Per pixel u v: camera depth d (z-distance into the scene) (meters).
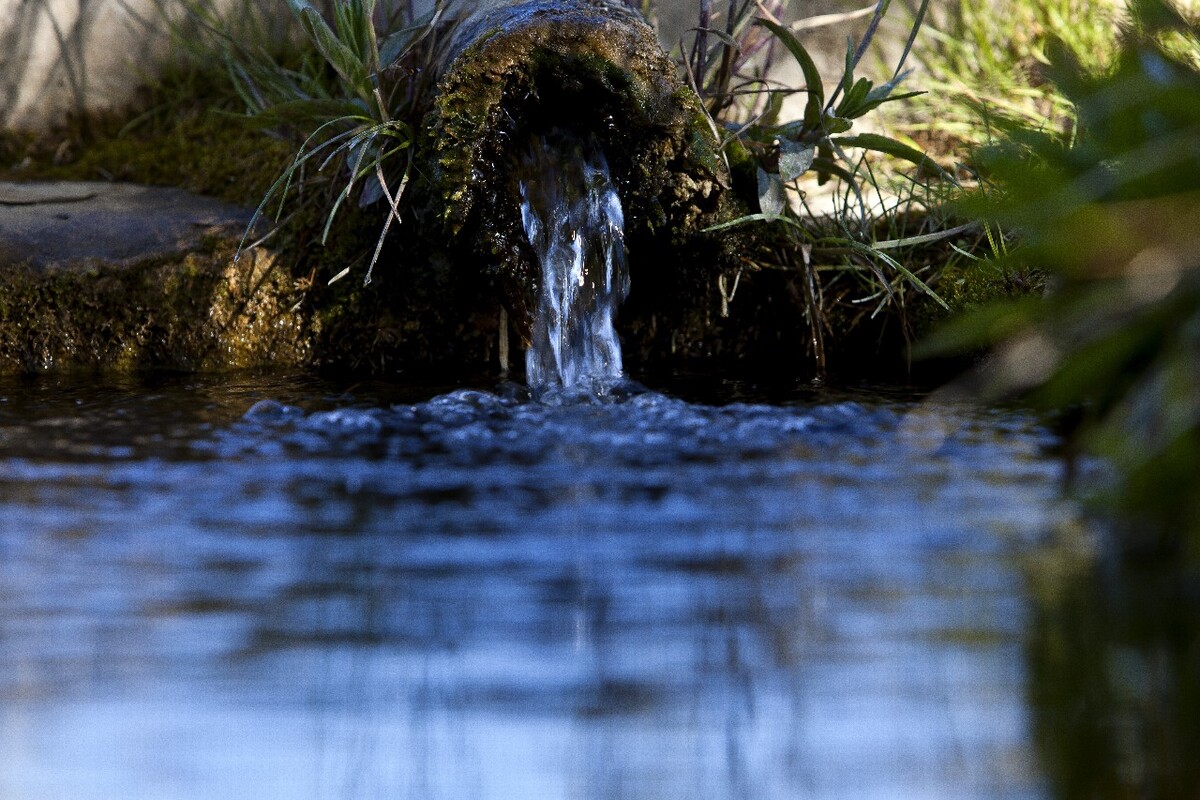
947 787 1.46
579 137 4.38
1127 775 1.48
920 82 5.82
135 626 1.94
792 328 4.75
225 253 4.68
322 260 4.68
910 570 2.20
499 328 4.65
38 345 4.54
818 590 2.09
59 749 1.57
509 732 1.61
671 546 2.36
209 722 1.64
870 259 4.54
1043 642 1.85
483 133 4.20
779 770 1.51
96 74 6.05
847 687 1.73
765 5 5.11
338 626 1.94
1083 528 2.44
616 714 1.66
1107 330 1.93
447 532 2.45
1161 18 2.14
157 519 2.54
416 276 4.63
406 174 4.28
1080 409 3.62
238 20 6.01
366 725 1.63
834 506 2.63
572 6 4.31
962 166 4.92
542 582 2.15
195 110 5.91
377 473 2.94
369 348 4.68
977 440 3.26
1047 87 5.73
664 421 3.53
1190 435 1.91
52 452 3.13
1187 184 1.91
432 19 4.50
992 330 2.02
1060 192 1.91
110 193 5.31
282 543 2.38
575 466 3.01
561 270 4.36
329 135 4.77
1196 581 2.11
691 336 4.79
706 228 4.46
